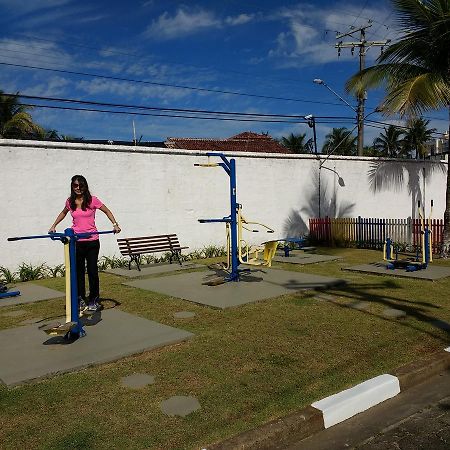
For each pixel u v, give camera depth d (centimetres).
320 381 426
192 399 393
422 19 1179
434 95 1126
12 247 983
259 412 369
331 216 1625
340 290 805
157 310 688
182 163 1245
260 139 3906
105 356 486
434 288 812
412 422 375
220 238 1339
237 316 646
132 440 331
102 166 1102
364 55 2419
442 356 479
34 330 588
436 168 1953
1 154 962
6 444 328
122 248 1055
